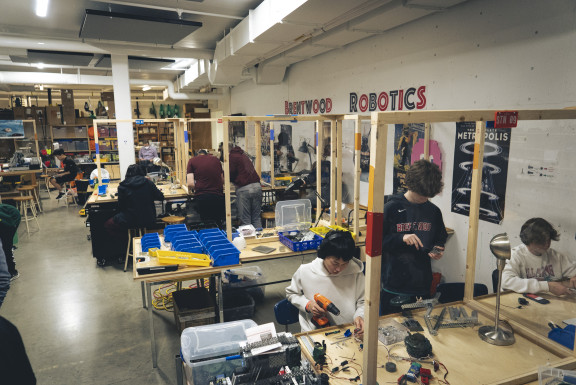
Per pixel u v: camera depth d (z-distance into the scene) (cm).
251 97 880
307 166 520
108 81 938
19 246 553
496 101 299
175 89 1052
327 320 193
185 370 157
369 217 117
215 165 486
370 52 446
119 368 269
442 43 345
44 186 1097
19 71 947
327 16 362
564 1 246
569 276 211
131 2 449
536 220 212
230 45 556
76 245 556
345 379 147
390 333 170
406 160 384
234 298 337
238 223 495
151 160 817
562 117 153
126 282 423
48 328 325
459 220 332
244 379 135
